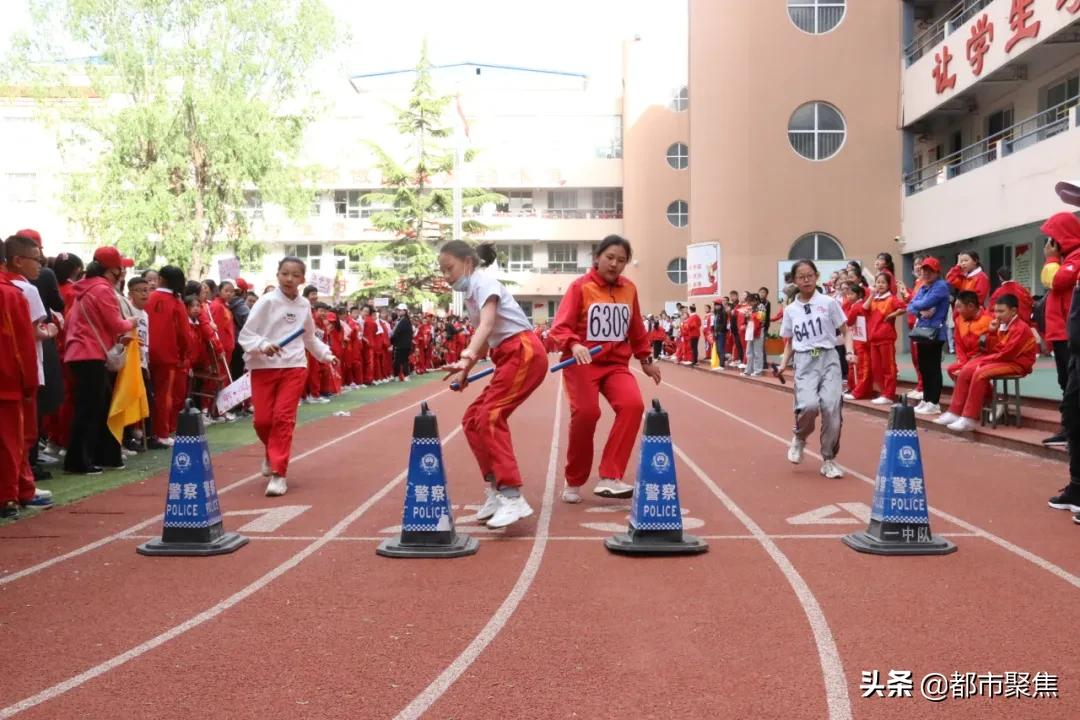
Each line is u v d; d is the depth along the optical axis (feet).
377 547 19.20
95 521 21.89
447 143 132.87
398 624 14.38
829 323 26.94
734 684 11.93
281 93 95.76
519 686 11.93
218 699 11.63
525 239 185.06
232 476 28.35
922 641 13.41
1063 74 64.90
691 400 53.42
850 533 20.15
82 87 98.07
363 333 70.69
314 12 93.45
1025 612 14.61
